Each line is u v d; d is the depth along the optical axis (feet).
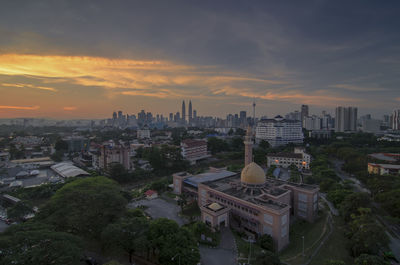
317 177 433.89
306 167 575.79
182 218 313.32
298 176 487.61
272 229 247.91
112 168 481.05
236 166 541.34
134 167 599.16
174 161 578.66
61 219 220.43
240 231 275.80
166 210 340.18
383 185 348.18
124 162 542.98
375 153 645.51
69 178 448.24
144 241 191.31
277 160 612.70
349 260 212.84
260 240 244.01
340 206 294.87
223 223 277.03
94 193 253.24
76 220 216.95
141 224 216.13
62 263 149.28
